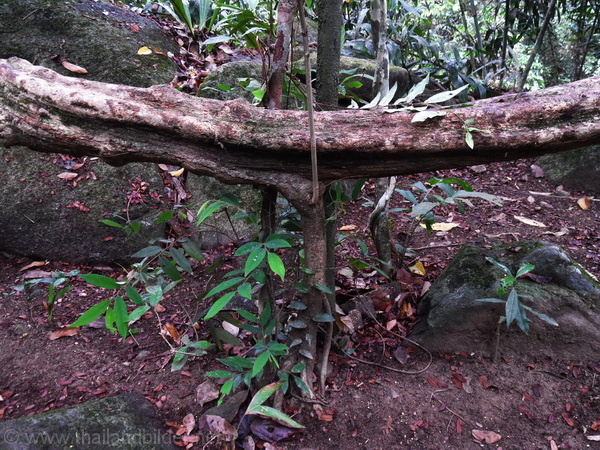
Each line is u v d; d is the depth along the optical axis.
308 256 1.60
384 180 2.30
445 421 1.70
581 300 1.91
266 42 1.71
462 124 1.35
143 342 2.08
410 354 2.01
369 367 1.94
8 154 2.90
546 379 1.85
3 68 1.40
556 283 1.98
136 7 4.52
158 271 1.81
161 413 1.71
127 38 3.49
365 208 3.27
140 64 3.36
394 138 1.37
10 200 2.75
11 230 2.69
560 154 3.67
